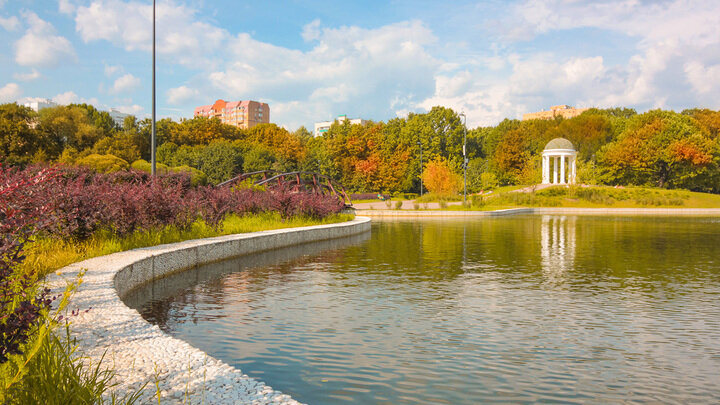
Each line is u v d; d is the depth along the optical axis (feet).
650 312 25.57
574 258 47.16
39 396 10.64
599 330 22.18
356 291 30.91
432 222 105.60
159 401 11.02
